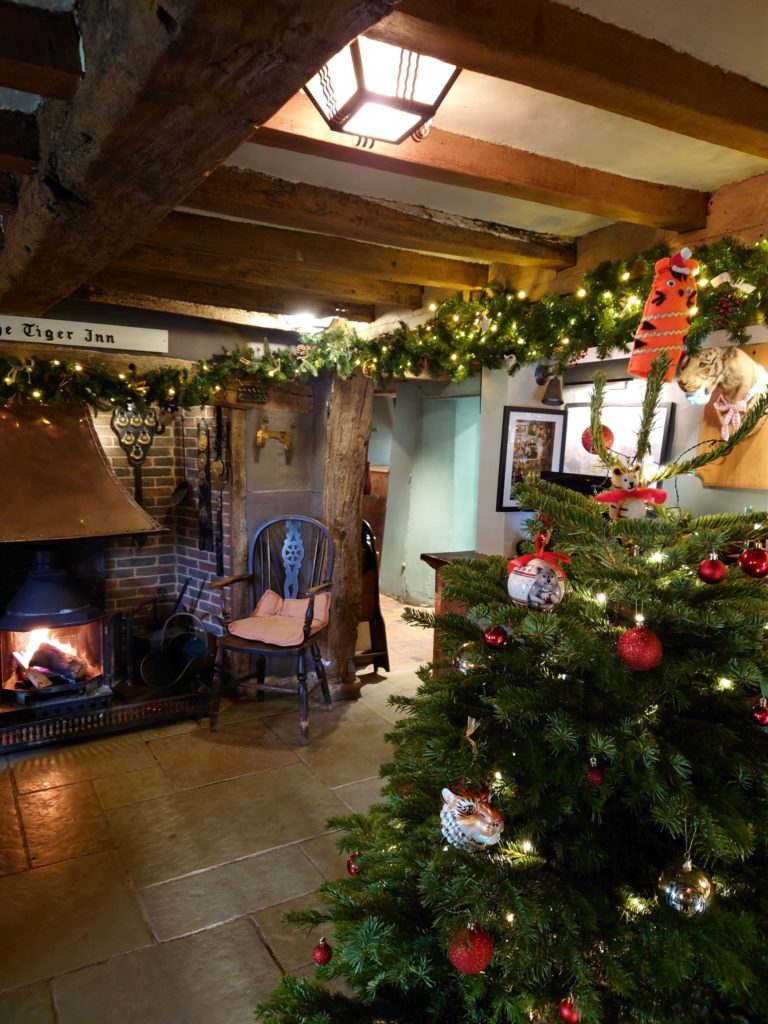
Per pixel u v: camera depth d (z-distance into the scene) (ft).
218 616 12.71
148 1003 5.77
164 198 4.24
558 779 3.58
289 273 9.51
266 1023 4.21
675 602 3.47
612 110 4.21
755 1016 3.64
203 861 7.73
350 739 10.85
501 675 3.95
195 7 2.21
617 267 7.01
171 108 3.00
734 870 3.91
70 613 10.95
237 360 11.14
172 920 6.79
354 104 3.77
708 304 5.95
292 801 9.02
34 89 3.31
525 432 9.25
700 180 6.27
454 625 4.38
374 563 13.46
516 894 3.46
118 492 11.09
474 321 9.06
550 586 3.80
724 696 3.93
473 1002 3.71
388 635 16.44
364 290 10.14
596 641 3.58
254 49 2.49
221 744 10.63
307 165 5.97
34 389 9.93
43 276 6.32
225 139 3.35
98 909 6.93
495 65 3.65
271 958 6.30
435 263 8.96
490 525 9.69
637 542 3.86
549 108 4.82
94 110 3.20
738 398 6.75
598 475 7.30
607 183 6.03
